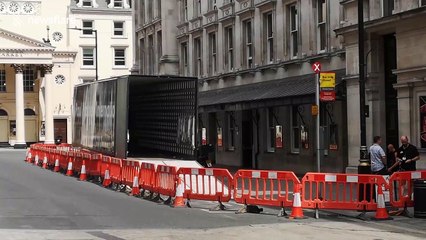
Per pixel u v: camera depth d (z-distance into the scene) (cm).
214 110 3164
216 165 3338
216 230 1259
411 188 1479
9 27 7412
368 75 2141
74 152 2844
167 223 1358
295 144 2730
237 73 3195
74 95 3328
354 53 2192
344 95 2270
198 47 3831
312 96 2281
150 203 1759
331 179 1450
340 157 2373
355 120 2192
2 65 7531
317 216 1456
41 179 2603
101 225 1314
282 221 1409
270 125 2950
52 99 7444
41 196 1891
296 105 2473
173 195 1705
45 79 7331
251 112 3061
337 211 1570
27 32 7481
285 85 2645
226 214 1532
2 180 2494
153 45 4653
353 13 2202
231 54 3362
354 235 1198
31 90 7731
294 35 2762
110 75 7675
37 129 7719
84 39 7644
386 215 1430
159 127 2625
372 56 2147
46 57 7288
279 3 2816
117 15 7725
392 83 2123
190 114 2330
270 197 1518
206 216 1487
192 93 2322
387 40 2150
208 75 3600
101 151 2577
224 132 3406
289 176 1478
